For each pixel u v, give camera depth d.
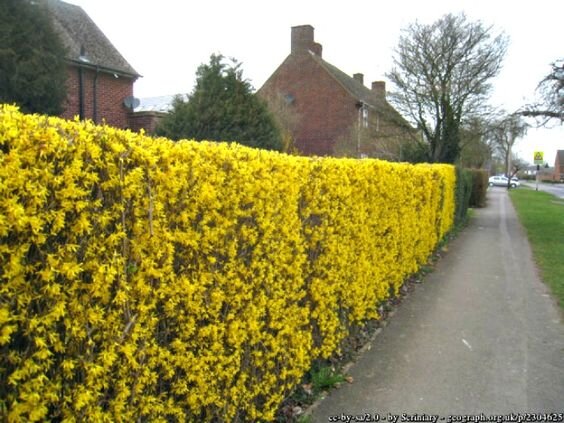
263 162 3.48
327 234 4.60
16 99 9.42
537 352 5.38
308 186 4.21
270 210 3.55
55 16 16.58
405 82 21.23
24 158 1.85
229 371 3.20
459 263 10.53
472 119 21.36
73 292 2.08
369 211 5.79
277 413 3.99
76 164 2.02
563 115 16.30
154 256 2.49
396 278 7.19
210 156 2.90
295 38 36.22
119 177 2.25
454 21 20.38
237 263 3.24
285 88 36.34
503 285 8.49
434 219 10.70
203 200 2.83
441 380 4.66
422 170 8.98
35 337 1.91
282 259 3.80
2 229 1.77
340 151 29.30
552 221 19.11
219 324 3.08
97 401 2.23
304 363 4.28
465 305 7.19
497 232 15.99
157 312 2.61
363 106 34.00
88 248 2.13
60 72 10.38
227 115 12.65
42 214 1.91
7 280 1.84
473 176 26.58
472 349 5.44
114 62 17.02
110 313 2.26
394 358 5.16
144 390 2.54
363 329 5.98
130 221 2.36
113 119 16.62
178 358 2.74
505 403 4.23
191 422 2.94
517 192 46.97
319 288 4.46
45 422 2.01
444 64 20.61
